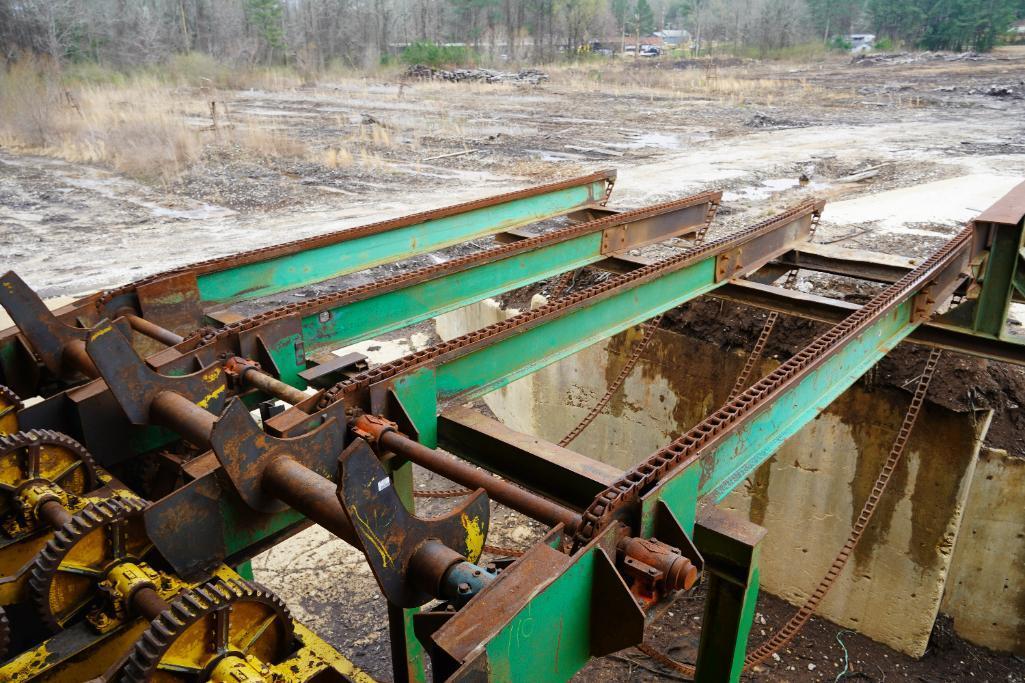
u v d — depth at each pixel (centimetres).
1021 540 673
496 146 2352
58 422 421
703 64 6022
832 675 699
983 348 605
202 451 457
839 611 761
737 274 708
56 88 2855
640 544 287
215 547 341
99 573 337
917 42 7312
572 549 284
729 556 333
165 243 1352
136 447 436
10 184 1831
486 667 229
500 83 4403
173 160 1984
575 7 6681
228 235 1395
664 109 3269
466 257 601
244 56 5025
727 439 354
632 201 1555
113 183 1842
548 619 254
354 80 4612
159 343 516
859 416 703
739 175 1800
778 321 764
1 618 320
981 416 644
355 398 380
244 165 1984
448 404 435
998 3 6844
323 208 1602
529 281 666
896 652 732
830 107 3225
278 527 368
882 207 1341
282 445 338
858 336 490
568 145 2353
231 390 431
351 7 5894
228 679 288
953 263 651
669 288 615
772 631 758
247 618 312
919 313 606
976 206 1323
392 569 279
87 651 321
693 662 682
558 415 981
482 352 449
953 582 725
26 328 445
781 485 769
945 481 672
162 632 279
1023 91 3534
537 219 859
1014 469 655
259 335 457
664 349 842
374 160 2066
